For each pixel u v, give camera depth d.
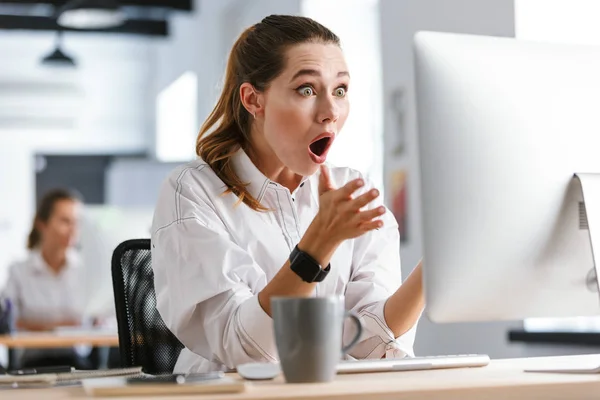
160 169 9.39
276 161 1.71
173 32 9.82
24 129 12.07
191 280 1.49
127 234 6.16
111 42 10.56
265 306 1.30
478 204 1.19
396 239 1.85
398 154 4.91
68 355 4.89
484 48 1.22
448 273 1.19
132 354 1.76
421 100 1.18
